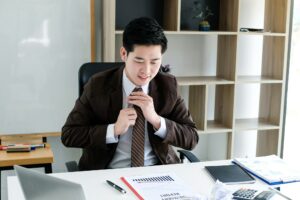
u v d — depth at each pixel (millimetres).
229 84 3072
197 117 3121
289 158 3441
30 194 1163
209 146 3473
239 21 2963
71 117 1807
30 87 2746
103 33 2857
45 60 2742
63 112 2838
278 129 3238
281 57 3125
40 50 2721
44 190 1178
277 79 3160
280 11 3088
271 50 3242
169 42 3150
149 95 1829
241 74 3383
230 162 1766
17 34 2660
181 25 3074
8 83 2701
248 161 1730
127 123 1668
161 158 1796
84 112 1789
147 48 1540
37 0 2662
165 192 1411
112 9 2664
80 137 1730
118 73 1815
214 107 3375
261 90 3410
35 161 2232
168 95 1842
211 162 1759
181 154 2006
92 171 1607
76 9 2740
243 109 3467
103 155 1763
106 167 1777
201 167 1691
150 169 1648
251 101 3473
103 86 1800
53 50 2744
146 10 2982
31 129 2797
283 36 3080
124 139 1771
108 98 1780
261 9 3309
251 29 3033
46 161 2256
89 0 2758
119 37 2979
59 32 2734
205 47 3246
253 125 3227
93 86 1803
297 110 3426
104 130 1693
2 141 2713
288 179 1531
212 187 1473
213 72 3307
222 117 3240
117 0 2902
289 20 3105
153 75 1627
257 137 3523
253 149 3592
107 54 2775
